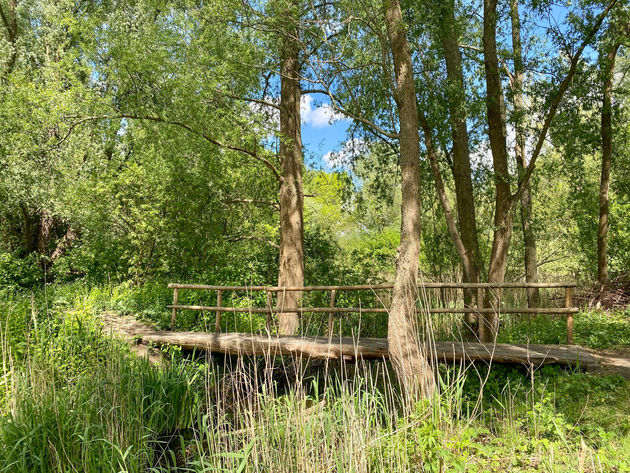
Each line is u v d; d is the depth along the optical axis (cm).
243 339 785
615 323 948
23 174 1476
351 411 403
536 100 911
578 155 1206
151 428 547
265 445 400
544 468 398
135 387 563
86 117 1021
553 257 1856
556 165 1288
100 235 1492
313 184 1792
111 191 1402
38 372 529
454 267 1303
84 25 1005
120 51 972
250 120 1072
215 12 973
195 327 972
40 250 1917
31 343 630
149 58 964
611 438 452
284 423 441
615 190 1505
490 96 936
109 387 538
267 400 453
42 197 1586
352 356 710
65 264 1570
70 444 444
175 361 719
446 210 976
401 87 671
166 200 1420
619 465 385
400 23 671
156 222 1391
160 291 1182
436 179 983
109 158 1669
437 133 962
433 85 935
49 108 1130
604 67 891
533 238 1338
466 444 384
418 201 650
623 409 529
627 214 1520
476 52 1184
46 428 445
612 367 655
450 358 671
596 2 817
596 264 1531
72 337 689
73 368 620
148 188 1434
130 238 1408
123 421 482
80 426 468
